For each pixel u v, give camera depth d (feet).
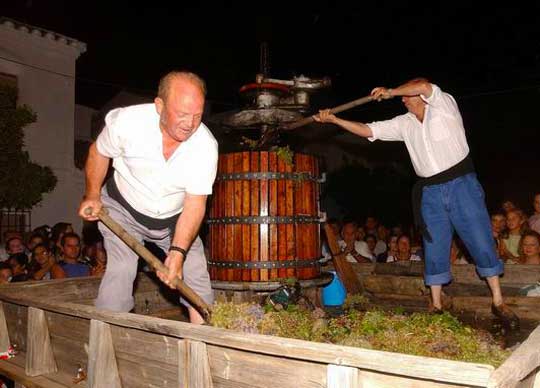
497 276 11.91
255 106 14.29
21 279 18.95
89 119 45.37
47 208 32.63
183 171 8.91
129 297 10.13
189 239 8.89
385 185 43.04
